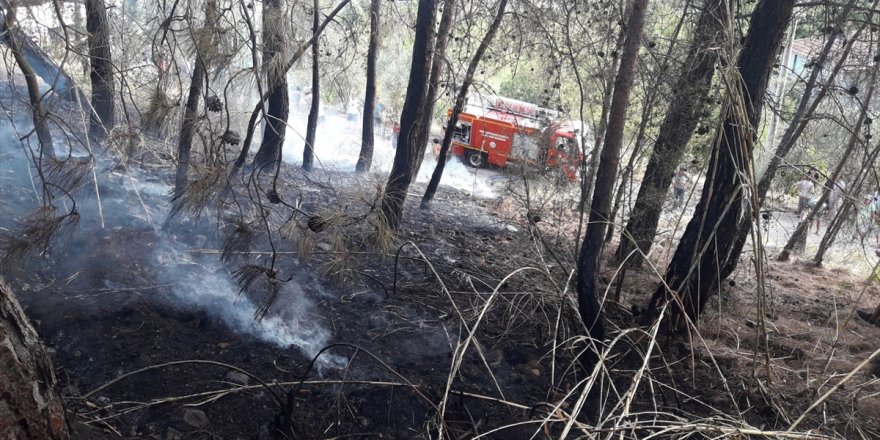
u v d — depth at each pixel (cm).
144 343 398
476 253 741
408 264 636
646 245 736
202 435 334
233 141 411
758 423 434
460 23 859
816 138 778
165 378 372
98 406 339
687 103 596
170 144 472
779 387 496
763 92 495
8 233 431
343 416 371
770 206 749
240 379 382
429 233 794
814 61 660
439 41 814
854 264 1109
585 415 413
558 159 657
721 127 420
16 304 224
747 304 749
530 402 420
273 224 505
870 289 952
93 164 422
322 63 887
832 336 664
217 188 396
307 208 690
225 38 418
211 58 406
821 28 629
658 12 695
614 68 578
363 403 386
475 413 397
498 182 1211
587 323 440
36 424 218
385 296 546
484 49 816
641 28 436
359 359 438
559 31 736
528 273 677
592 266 438
